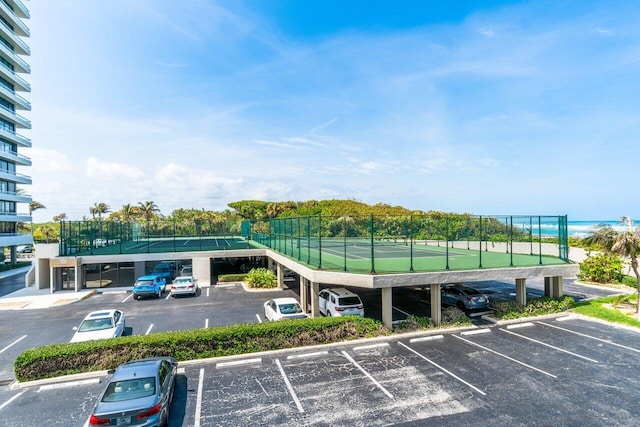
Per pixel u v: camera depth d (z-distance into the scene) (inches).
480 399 399.2
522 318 705.6
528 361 501.4
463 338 599.2
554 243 968.9
